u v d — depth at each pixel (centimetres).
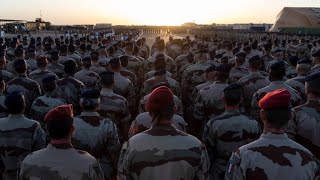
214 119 448
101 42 1789
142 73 1086
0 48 1223
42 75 750
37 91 673
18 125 433
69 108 326
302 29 5550
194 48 1714
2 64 841
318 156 404
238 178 299
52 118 315
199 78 877
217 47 1631
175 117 482
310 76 412
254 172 291
